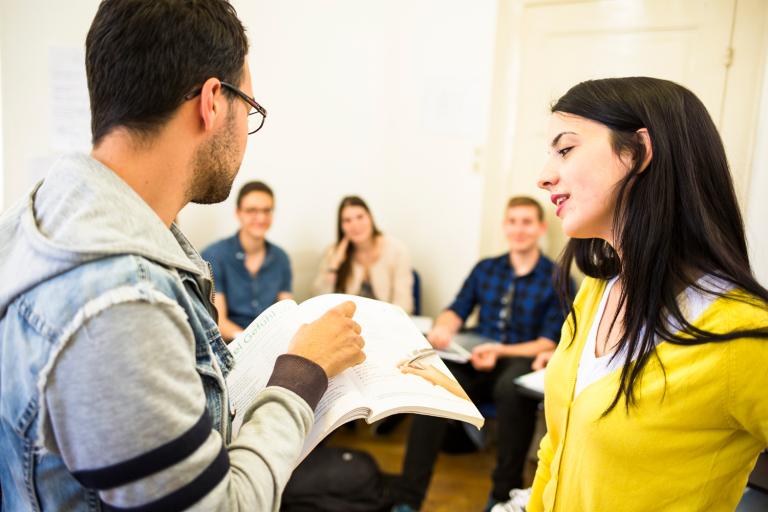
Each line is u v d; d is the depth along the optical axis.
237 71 0.72
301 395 0.72
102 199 0.61
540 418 2.65
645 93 0.82
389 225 3.49
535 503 1.04
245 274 2.91
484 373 2.56
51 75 2.59
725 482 0.79
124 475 0.54
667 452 0.78
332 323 0.82
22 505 0.62
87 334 0.54
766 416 0.73
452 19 3.03
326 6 3.15
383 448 2.80
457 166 3.11
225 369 0.78
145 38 0.63
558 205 0.90
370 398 0.78
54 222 0.60
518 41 2.84
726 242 0.79
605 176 0.83
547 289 2.60
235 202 3.14
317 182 3.32
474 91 2.98
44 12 2.54
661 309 0.79
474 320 3.07
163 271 0.62
